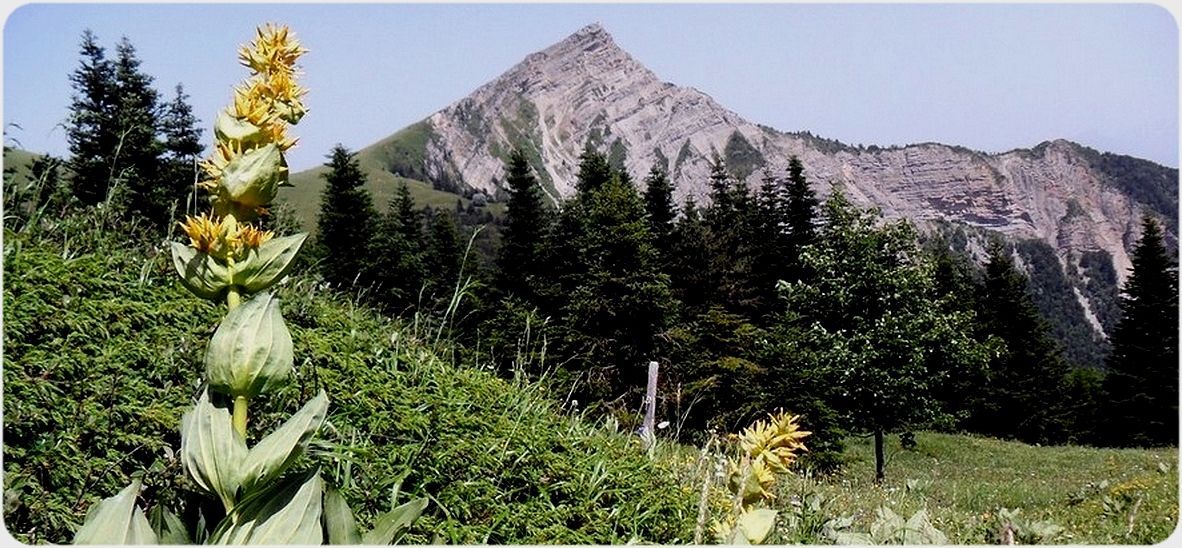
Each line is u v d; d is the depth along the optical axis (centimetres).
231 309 219
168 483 389
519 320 1214
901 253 2784
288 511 223
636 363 2869
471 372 722
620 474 586
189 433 218
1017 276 5206
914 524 411
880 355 2612
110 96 2589
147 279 600
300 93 234
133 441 409
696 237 4053
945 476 2522
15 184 646
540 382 754
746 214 4522
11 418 383
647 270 3170
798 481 748
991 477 2438
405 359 660
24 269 519
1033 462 3103
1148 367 4603
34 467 374
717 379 2844
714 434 446
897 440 3722
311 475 227
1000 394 4938
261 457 216
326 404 225
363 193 3850
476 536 441
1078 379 5541
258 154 222
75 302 502
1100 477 2170
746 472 277
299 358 556
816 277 2895
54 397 412
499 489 500
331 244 3716
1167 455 3086
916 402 2630
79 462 385
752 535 277
